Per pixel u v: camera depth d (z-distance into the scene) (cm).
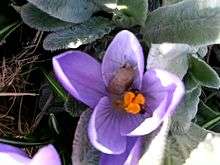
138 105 15
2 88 17
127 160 14
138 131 14
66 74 15
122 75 15
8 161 14
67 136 17
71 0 16
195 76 16
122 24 17
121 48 15
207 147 16
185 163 16
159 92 15
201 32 16
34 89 18
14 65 17
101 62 16
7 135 17
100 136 15
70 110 16
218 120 18
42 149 13
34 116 17
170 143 16
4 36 17
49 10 16
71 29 16
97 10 17
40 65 18
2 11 17
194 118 18
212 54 19
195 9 16
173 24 16
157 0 18
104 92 15
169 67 15
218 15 15
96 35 16
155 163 15
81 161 15
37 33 17
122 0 16
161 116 14
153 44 15
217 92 19
